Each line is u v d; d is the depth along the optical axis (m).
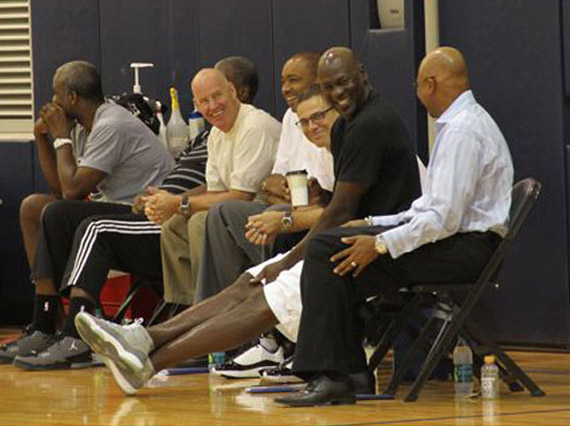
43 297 17.53
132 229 17.22
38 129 19.38
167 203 16.69
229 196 16.69
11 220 22.09
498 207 12.62
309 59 15.97
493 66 17.48
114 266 17.27
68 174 18.27
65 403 13.22
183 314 13.50
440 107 13.02
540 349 17.31
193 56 20.44
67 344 16.84
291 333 13.18
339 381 12.42
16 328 22.22
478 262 12.59
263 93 19.50
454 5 17.70
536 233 17.23
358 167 13.16
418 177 13.60
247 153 16.72
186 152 18.41
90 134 18.33
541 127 17.17
